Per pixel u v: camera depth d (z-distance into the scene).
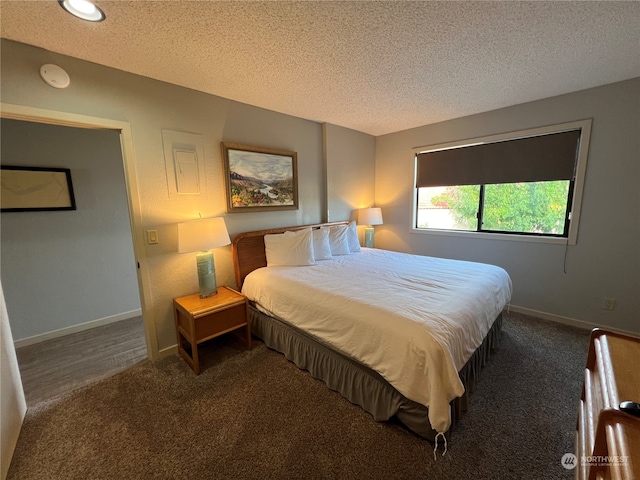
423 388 1.41
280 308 2.26
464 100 2.80
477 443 1.49
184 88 2.35
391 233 4.30
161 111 2.24
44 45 1.68
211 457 1.44
